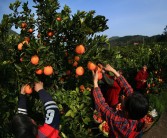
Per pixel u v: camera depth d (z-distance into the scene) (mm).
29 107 4180
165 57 11977
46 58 3477
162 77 12133
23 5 4285
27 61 3467
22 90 3307
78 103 4297
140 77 11008
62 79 4293
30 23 4324
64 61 4023
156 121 7820
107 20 3881
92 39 3799
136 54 12570
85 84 4344
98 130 5273
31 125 2520
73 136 4324
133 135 2807
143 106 2670
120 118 2793
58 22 3914
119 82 3486
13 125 2512
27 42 3885
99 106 2951
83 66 3791
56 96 4223
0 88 4047
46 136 2600
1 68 4047
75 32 3789
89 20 3812
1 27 4234
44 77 3873
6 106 4074
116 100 5492
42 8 4219
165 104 9664
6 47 4258
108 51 3916
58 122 2707
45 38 4160
